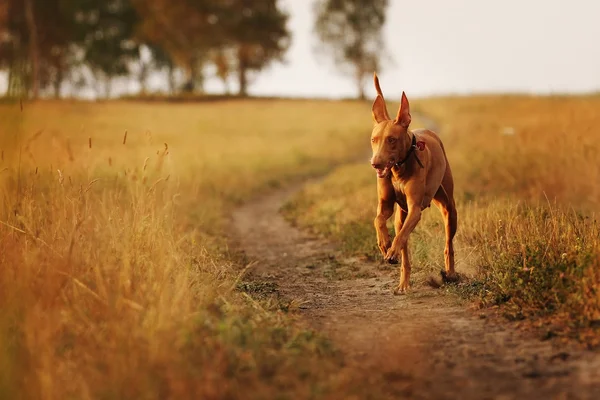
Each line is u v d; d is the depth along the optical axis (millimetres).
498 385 5348
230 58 94875
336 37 92562
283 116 56344
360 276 10148
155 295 6598
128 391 4973
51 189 8484
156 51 105125
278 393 5090
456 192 14602
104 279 6824
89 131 39781
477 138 27578
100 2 89125
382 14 92250
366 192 17125
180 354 5504
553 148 17344
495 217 10406
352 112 59719
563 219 8836
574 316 6762
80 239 7758
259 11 88625
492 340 6457
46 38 77312
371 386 5320
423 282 9164
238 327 6297
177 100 79875
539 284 7430
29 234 7426
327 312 7969
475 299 7922
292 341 6188
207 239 12805
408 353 6176
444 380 5500
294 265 11531
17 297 6336
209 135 41938
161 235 8297
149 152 26422
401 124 7984
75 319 6375
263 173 27203
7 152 9023
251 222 17516
